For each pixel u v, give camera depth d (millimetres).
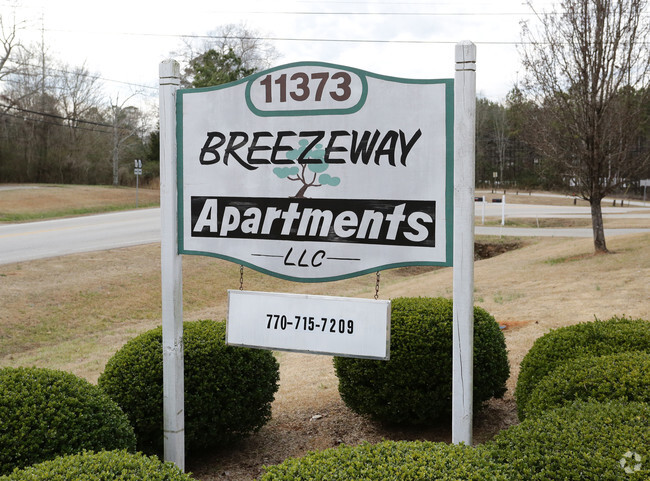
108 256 16156
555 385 3215
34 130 50500
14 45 44031
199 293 14484
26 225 23906
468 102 3158
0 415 2977
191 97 3779
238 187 3695
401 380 4633
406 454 2375
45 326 10797
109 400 3459
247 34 38438
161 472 2445
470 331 3180
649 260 12258
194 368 4391
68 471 2371
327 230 3504
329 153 3484
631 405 2646
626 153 14055
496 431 4773
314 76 3490
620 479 2061
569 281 11266
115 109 50938
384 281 16719
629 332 3889
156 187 54250
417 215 3318
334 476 2232
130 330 11031
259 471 4395
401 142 3334
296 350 3512
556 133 14547
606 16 13164
